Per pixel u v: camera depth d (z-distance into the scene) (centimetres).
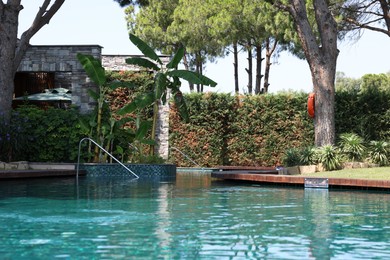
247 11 2903
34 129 1697
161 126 2208
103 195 965
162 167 1549
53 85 2328
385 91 2089
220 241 529
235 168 1894
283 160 1675
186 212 736
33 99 2072
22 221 644
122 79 2167
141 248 492
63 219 661
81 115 1752
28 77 2323
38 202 845
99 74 1611
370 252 484
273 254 473
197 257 459
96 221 648
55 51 2003
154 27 3709
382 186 1100
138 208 775
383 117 2053
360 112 2069
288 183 1238
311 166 1523
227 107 2200
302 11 1742
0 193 996
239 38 3106
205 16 3322
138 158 1664
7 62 1653
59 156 1705
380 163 1608
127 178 1479
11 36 1661
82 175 1531
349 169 1492
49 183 1252
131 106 1531
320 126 1717
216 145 2200
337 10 2156
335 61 1741
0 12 1655
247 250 488
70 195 960
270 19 2842
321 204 854
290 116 2169
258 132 2188
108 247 495
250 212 744
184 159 2208
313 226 625
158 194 995
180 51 1598
